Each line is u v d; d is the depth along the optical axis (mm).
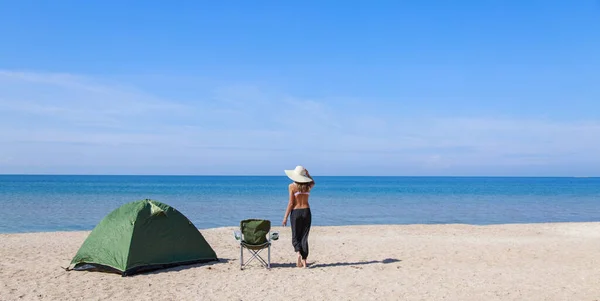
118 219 10859
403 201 49062
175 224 11273
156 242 10766
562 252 13977
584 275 10375
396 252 13836
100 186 96375
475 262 12180
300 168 10977
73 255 12914
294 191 10758
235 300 8180
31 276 10047
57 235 18125
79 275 10141
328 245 15375
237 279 9734
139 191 71625
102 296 8445
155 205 11125
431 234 18766
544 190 91438
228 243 15875
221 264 11406
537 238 17469
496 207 40406
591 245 15508
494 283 9516
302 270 10703
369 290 8883
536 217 31453
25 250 13875
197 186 103812
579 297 8430
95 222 25922
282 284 9312
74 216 29109
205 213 32656
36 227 23828
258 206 39562
